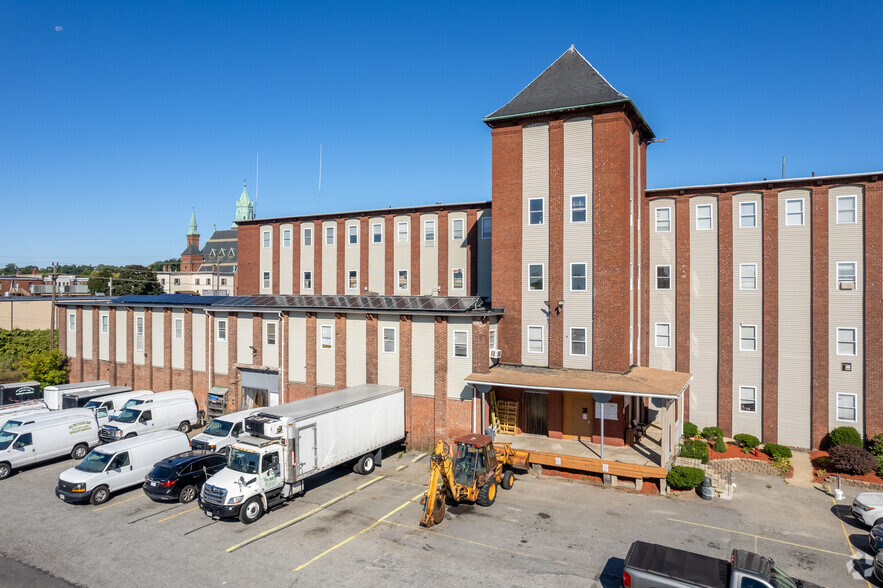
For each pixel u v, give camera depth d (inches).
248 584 626.8
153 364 1585.9
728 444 1187.3
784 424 1198.3
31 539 750.5
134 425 1210.6
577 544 720.3
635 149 1214.9
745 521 801.6
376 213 1707.7
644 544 609.3
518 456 983.6
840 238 1154.7
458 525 780.6
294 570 657.0
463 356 1106.1
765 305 1215.6
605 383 983.6
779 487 957.2
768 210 1216.2
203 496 807.1
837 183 1155.9
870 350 1123.3
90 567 670.5
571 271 1124.5
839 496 895.1
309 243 1839.3
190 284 5324.8
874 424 1119.0
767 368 1212.5
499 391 1154.0
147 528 780.6
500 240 1192.2
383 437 1053.8
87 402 1349.7
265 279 1930.4
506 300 1184.8
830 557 692.7
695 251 1286.9
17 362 2153.1
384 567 661.9
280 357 1342.3
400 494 905.5
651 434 1157.1
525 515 815.1
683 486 900.0
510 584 621.6
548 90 1179.9
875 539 685.9
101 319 1728.6
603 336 1091.3
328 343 1283.2
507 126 1186.6
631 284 1165.7
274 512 831.7
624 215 1074.7
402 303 1295.5
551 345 1138.7
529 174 1168.2
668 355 1309.1
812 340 1174.3
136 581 636.7
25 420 1205.1
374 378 1203.2
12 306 2506.2
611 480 943.7
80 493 860.0
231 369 1424.7
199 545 725.3
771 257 1211.2
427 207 1606.8
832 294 1159.0
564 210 1130.0
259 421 840.9
